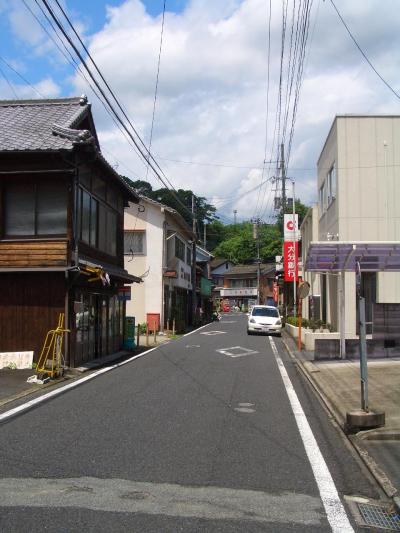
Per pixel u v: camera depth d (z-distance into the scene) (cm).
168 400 981
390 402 932
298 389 1147
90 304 1606
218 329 3534
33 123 1578
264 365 1555
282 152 3484
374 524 457
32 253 1391
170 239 3412
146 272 3152
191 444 680
